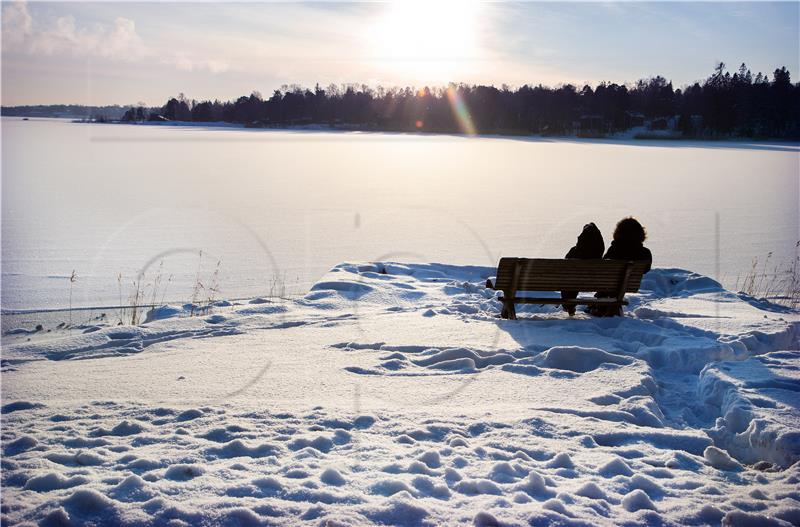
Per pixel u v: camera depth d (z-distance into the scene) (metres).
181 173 39.56
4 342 8.73
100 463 4.08
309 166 46.06
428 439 4.65
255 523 3.29
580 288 8.80
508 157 60.16
